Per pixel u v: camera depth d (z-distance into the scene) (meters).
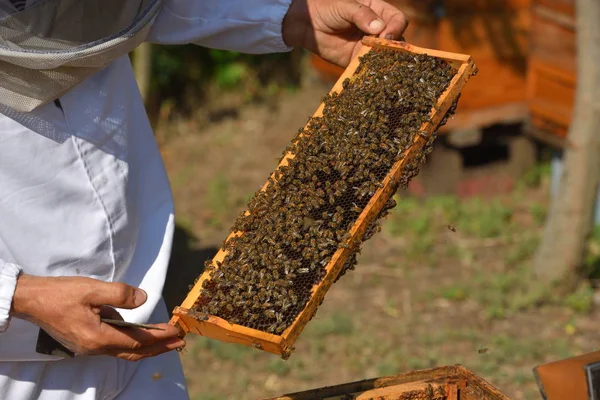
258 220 2.12
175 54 9.84
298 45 2.66
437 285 5.66
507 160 7.12
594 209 5.27
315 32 2.61
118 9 2.00
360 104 2.27
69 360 2.23
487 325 5.12
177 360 2.55
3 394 2.15
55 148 2.09
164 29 2.57
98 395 2.30
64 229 2.13
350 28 2.57
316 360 4.87
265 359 4.97
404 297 5.53
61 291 1.86
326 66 7.61
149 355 1.98
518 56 6.27
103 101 2.20
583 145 5.09
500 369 4.60
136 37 2.06
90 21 1.98
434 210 6.64
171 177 8.02
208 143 8.80
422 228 6.36
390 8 2.57
